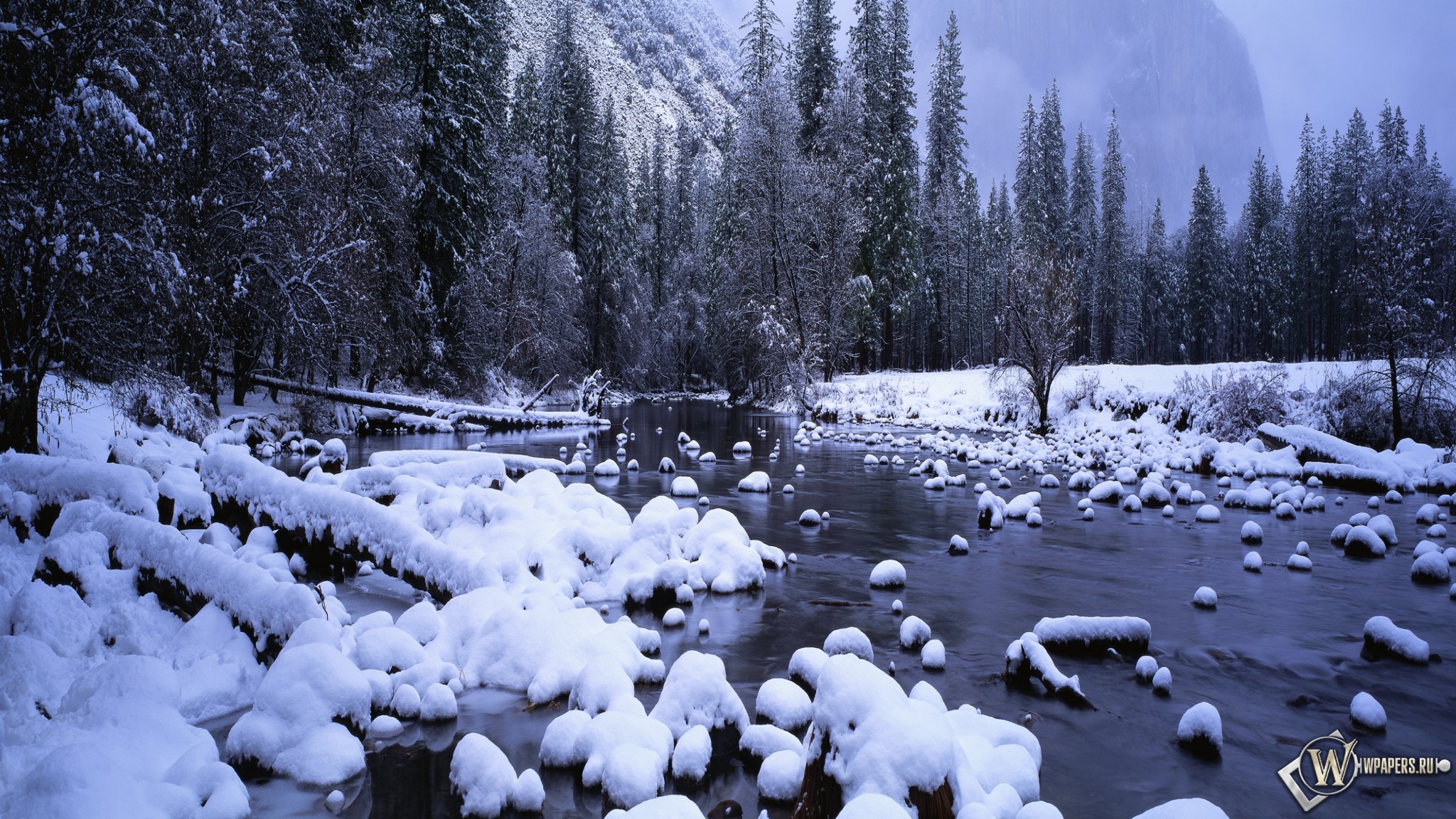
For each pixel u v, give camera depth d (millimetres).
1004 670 5684
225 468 8828
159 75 14172
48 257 10406
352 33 27250
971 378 33781
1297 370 24328
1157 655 6160
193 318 14727
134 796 3303
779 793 3764
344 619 6121
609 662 4809
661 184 72188
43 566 6105
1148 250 71312
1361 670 5871
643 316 54781
